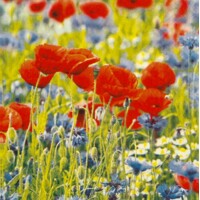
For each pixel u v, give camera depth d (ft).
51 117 18.79
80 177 14.75
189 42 18.85
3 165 14.83
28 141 16.42
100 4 25.66
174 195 15.35
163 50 24.89
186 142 17.38
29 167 16.06
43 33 28.32
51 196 14.87
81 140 15.01
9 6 29.84
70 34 27.78
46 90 20.48
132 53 25.90
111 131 15.14
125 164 15.67
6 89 21.91
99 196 15.03
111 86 14.53
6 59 24.39
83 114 16.16
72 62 14.32
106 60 25.09
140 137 18.54
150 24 28.07
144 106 15.71
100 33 27.17
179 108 19.22
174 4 24.80
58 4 25.05
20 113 15.12
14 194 14.52
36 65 14.39
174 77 16.38
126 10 29.07
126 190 15.25
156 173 16.39
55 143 16.31
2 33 27.50
